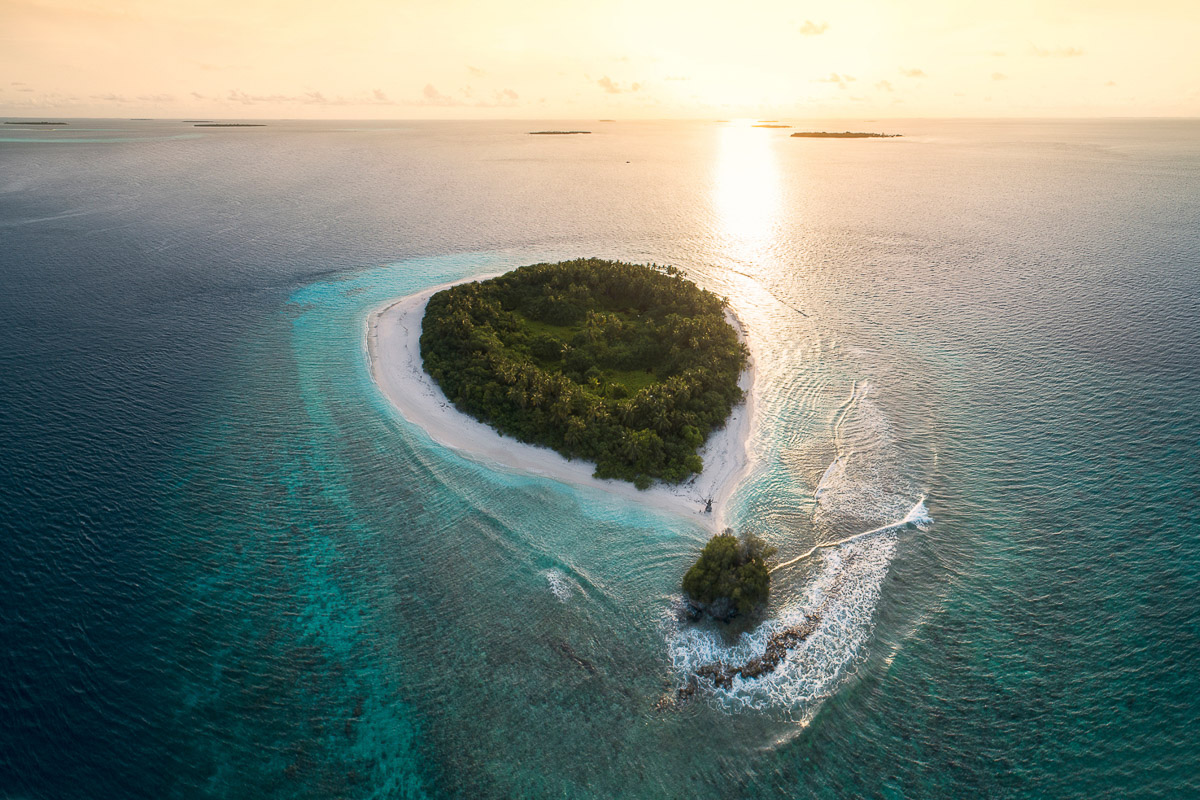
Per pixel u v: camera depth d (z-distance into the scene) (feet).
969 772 153.17
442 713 167.12
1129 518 222.89
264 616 192.13
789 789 151.33
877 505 236.84
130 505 232.53
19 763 152.97
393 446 269.85
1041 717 163.32
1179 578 198.49
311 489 244.01
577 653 182.50
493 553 215.92
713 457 263.49
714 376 300.61
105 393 307.17
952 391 311.68
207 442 270.67
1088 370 323.16
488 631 188.85
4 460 254.68
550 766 155.94
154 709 165.37
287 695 170.50
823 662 179.63
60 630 184.85
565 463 259.39
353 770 154.92
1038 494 238.07
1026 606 193.47
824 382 322.96
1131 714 162.30
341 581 204.44
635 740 161.48
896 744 159.74
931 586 202.39
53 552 211.00
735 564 198.39
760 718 166.20
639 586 203.92
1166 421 274.77
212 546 216.13
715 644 185.37
